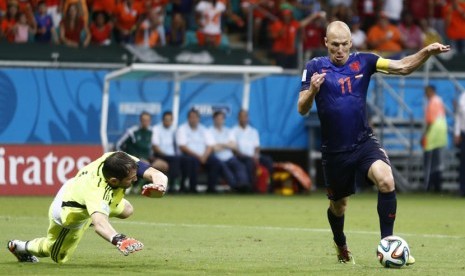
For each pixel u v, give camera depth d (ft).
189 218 189.16
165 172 268.00
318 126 305.53
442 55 323.78
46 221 174.91
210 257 120.47
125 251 97.81
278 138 304.50
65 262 111.55
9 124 278.67
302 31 311.27
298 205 230.89
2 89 278.05
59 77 281.95
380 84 310.45
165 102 285.84
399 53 310.45
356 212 211.61
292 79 305.73
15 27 287.07
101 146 258.16
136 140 265.13
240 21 321.11
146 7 300.61
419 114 317.42
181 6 317.01
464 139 278.26
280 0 323.16
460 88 317.63
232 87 296.30
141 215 195.42
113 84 281.54
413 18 337.93
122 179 102.47
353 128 109.09
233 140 277.23
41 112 280.92
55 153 253.65
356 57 110.42
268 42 320.29
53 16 292.20
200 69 270.26
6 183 249.96
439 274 102.73
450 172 311.27
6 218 181.47
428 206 235.20
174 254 123.95
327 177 111.45
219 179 284.00
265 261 116.06
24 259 111.55
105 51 285.84
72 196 103.65
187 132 271.90
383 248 107.14
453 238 153.07
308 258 120.47
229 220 185.68
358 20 323.98
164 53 279.90
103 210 101.45
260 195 272.51
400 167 316.40
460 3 335.47
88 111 283.79
